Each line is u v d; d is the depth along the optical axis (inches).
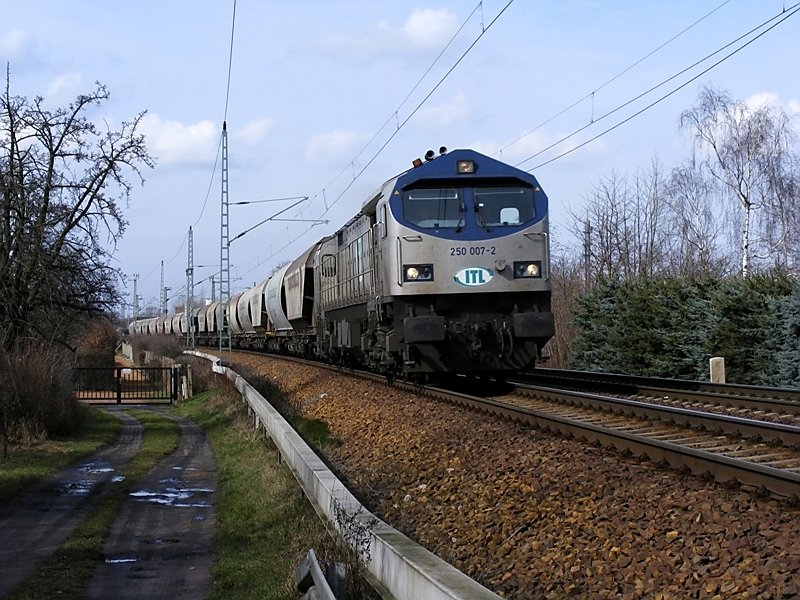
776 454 397.4
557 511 335.0
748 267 1483.8
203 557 405.7
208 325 2947.8
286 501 468.4
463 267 678.5
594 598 251.3
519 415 525.0
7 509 513.7
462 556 324.2
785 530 266.2
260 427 773.3
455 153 700.0
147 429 1019.9
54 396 862.5
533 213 694.5
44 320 1139.9
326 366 1232.8
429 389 716.7
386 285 713.0
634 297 1117.1
